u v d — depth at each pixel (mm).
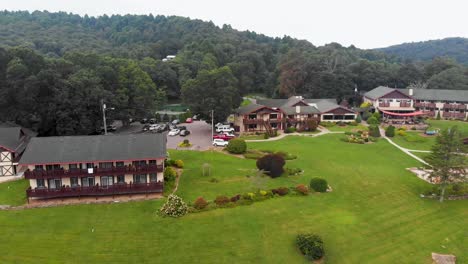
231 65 165000
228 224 42125
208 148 74875
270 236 40438
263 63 197375
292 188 52188
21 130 63281
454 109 111500
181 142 80500
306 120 96312
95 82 82438
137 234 40156
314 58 159375
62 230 40781
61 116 74375
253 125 93312
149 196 49344
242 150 70188
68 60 93562
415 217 47312
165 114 114688
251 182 54094
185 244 38562
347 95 131625
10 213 44438
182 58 176875
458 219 47531
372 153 74812
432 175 52750
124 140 51625
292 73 141375
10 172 55656
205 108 89312
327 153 73125
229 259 36594
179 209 43781
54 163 47219
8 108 73375
